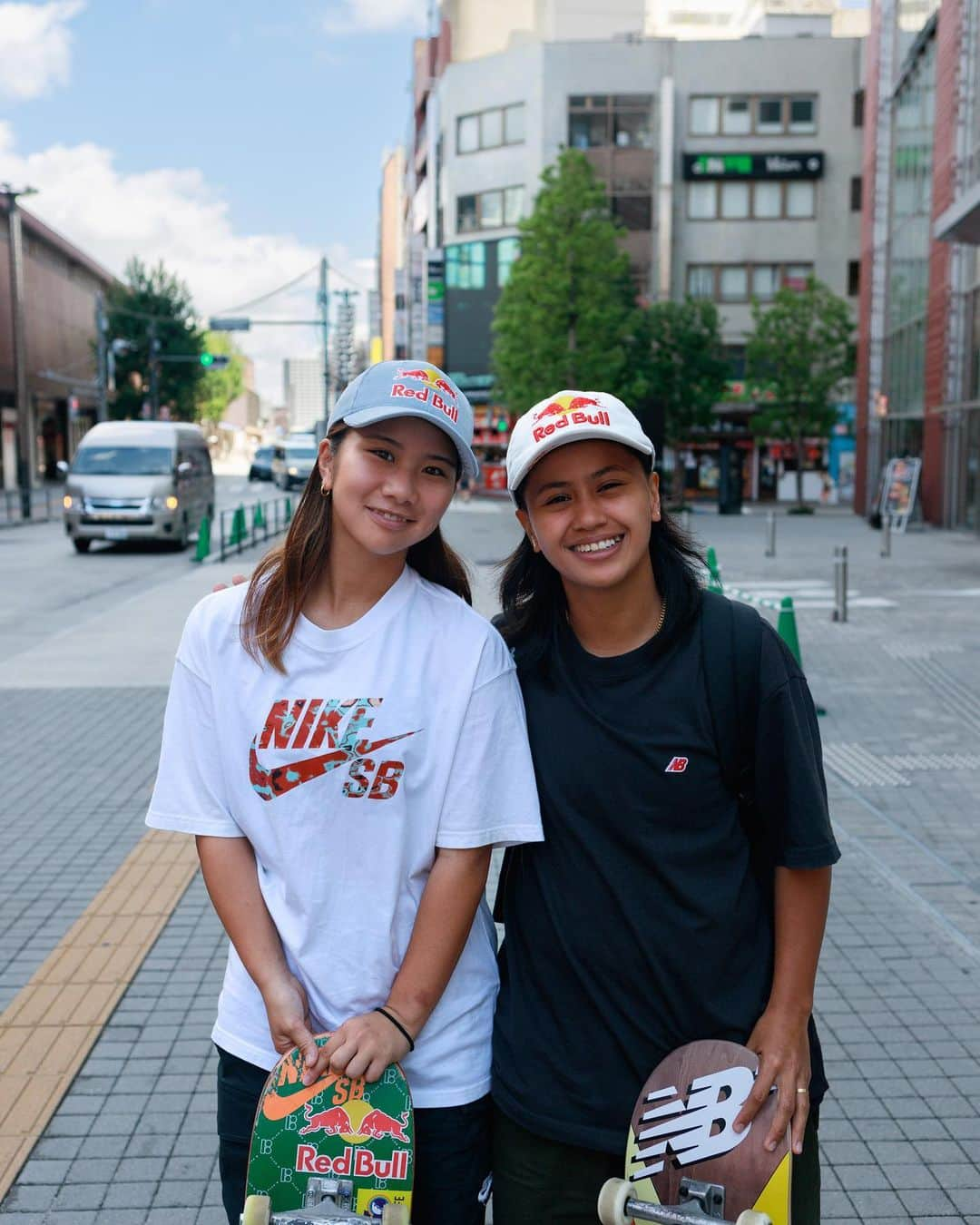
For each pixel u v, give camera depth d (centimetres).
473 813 182
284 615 182
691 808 180
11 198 3117
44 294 5753
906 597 1399
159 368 5875
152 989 397
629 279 3469
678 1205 173
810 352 3406
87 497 2056
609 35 4916
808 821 178
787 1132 172
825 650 1054
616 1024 182
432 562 199
